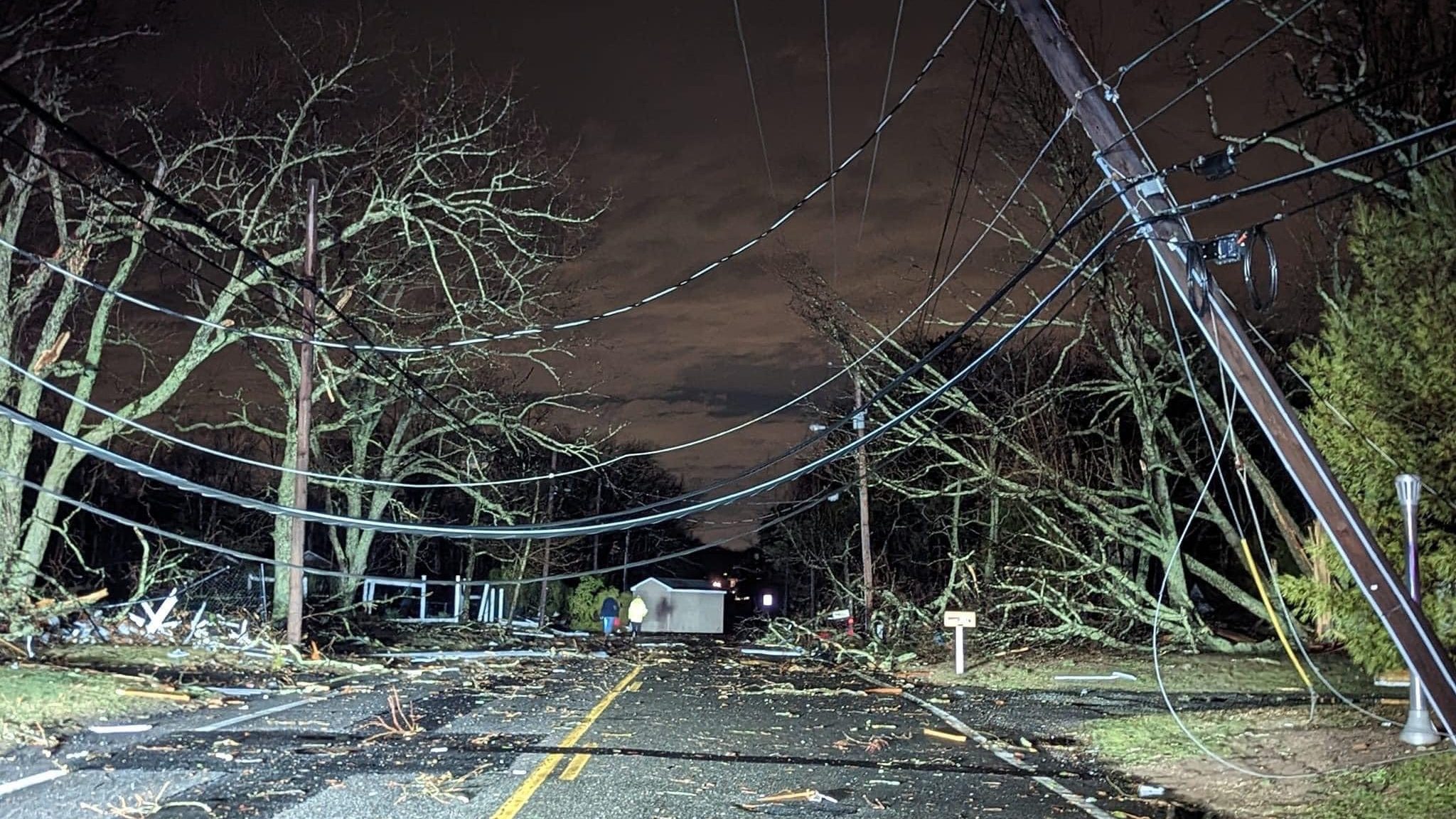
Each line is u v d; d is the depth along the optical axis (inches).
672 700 698.8
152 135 903.7
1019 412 1096.8
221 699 608.4
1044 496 1035.9
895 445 1205.1
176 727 497.0
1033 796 388.2
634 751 465.1
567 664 1061.1
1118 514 1015.0
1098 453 1189.7
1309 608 512.4
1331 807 360.2
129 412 925.8
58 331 885.2
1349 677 749.9
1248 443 1144.2
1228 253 327.3
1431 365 466.9
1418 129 578.9
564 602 2506.2
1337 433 486.9
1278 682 758.5
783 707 664.4
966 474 1251.8
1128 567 1157.1
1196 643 991.6
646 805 353.4
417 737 493.7
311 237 898.1
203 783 372.5
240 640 898.1
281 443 1411.2
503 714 586.2
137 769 393.1
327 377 973.8
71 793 349.7
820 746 500.1
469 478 1283.2
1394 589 295.7
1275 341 968.9
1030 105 888.9
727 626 3078.2
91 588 1263.5
